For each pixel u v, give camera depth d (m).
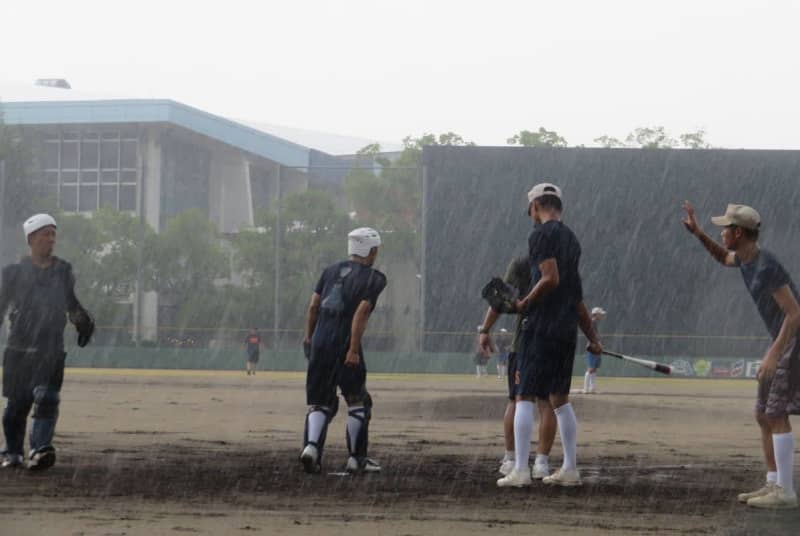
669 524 13.53
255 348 90.31
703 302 115.25
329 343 18.53
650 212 115.62
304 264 136.00
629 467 20.34
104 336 129.38
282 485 16.84
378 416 35.19
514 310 17.11
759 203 115.25
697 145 160.25
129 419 32.62
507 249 115.06
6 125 143.38
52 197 142.75
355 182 140.62
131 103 147.50
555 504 15.06
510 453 18.55
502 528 13.02
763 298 15.62
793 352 15.30
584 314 17.92
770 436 15.97
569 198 116.00
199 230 139.25
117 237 138.38
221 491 16.05
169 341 126.94
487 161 115.38
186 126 150.00
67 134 152.00
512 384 18.41
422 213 111.88
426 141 153.88
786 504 15.10
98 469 18.73
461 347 113.81
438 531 12.77
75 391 52.81
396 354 99.50
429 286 115.25
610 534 12.73
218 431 28.17
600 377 99.50
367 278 18.67
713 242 16.86
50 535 12.25
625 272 115.44
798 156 115.00
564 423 17.22
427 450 23.67
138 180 149.88
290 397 49.34
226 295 137.00
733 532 13.02
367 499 15.35
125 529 12.68
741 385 84.81
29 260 18.58
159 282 138.62
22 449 18.98
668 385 82.81
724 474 19.25
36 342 18.38
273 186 167.25
